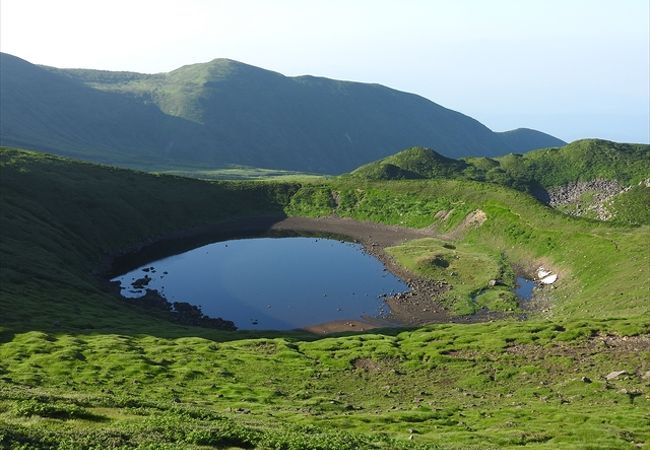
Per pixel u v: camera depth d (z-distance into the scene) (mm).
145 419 33250
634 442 41375
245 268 154875
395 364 74625
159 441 28047
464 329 88375
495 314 113875
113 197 191750
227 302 128250
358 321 114625
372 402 60156
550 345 72875
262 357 78188
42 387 56344
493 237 163875
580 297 109938
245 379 69312
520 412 51531
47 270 121938
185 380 67062
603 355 66812
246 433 31062
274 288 137500
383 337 89312
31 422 29906
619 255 119062
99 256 158500
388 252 165625
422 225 193750
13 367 66625
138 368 69500
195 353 78688
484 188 196125
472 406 56156
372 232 194500
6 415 30984
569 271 127125
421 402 59062
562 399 56125
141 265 158000
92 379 64125
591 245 131125
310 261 161375
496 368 69062
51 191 176000
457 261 148625
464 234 175625
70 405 35125
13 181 171375
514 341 77062
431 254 153500
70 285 118000
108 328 92188
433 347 78938
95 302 112125
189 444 28094
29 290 106375
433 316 115062
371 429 46094
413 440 40406
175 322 112625
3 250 124688
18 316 89750
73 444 25516
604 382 59344
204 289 137375
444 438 42594
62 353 72250
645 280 100938
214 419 38781
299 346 85625
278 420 46062
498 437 43062
